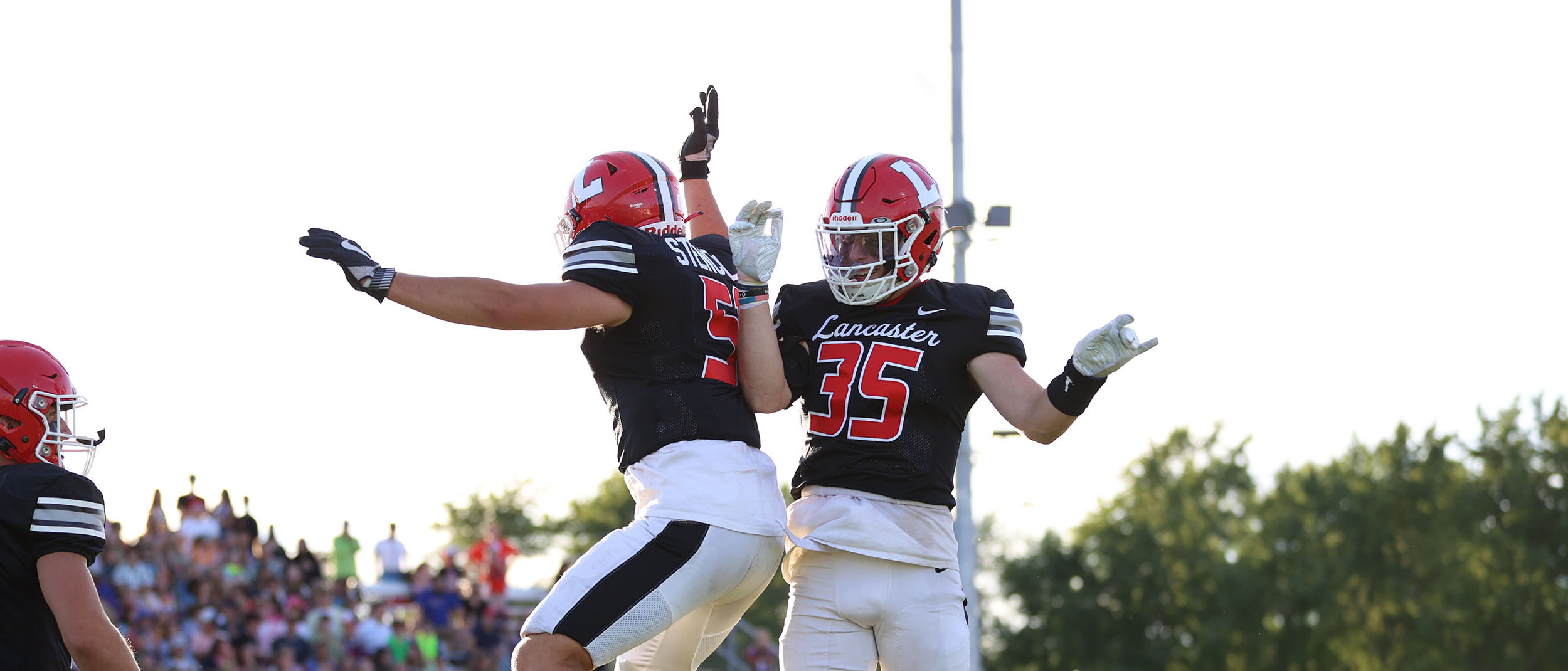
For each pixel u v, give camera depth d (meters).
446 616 25.78
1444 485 63.19
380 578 29.30
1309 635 59.28
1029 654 62.91
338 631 22.89
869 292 7.30
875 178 7.26
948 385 7.20
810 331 7.48
